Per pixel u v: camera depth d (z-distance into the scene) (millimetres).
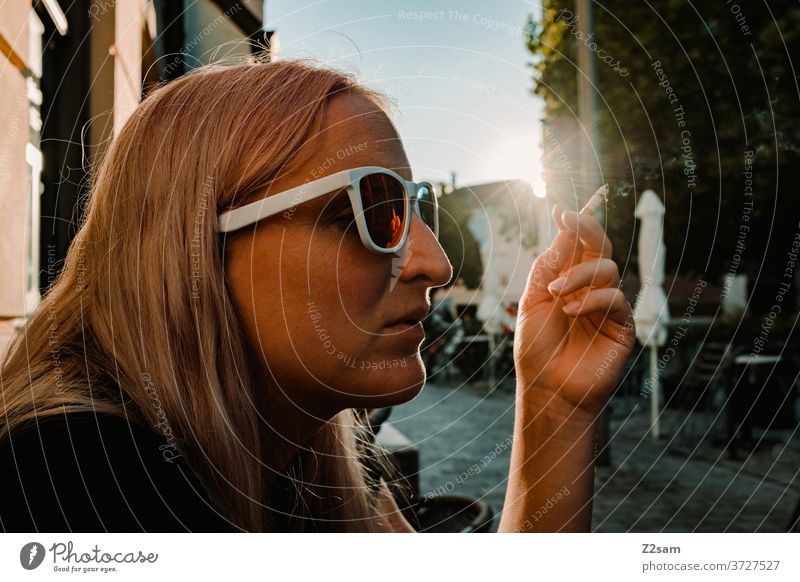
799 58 7008
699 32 7223
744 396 6066
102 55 2359
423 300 711
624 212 7359
